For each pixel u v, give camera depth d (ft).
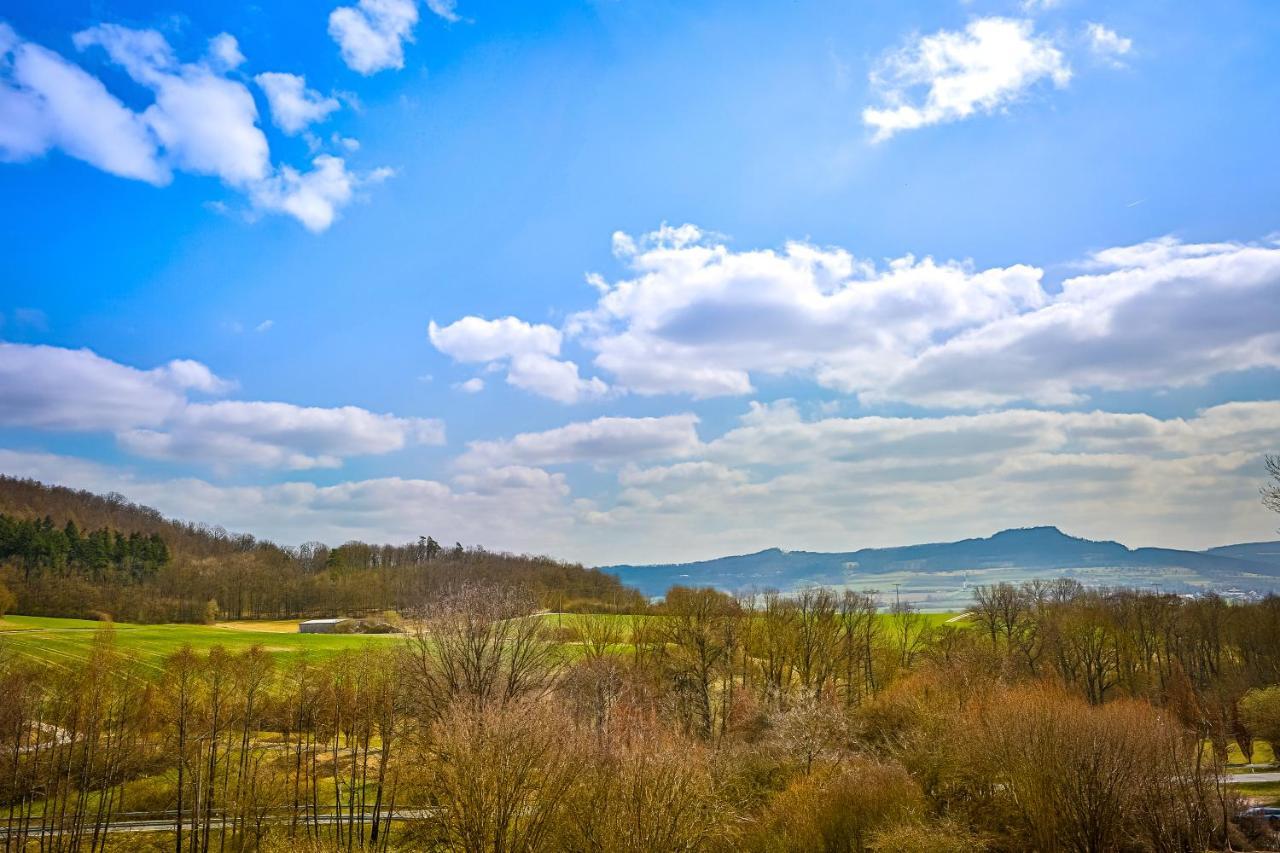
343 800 230.48
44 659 342.44
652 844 149.38
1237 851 173.06
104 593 571.28
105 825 203.31
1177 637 395.55
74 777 228.43
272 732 280.10
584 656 314.55
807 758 220.23
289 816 216.33
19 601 531.91
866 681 369.71
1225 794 188.24
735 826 183.93
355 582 649.61
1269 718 270.26
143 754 241.55
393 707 236.43
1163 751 184.65
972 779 200.03
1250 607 401.49
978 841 175.83
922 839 166.30
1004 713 202.69
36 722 237.25
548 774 155.33
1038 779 180.45
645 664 325.42
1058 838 176.04
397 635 450.71
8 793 215.92
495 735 155.22
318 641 428.97
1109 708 204.23
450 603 244.22
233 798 219.20
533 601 270.46
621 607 491.72
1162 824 174.40
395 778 216.95
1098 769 177.37
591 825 153.69
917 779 206.28
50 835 190.08
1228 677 364.99
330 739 276.21
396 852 191.42
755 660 370.12
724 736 258.37
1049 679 288.10
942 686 261.85
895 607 468.75
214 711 228.84
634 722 219.41
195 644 407.85
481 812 148.36
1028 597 429.79
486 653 227.40
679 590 362.74
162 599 591.37
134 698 244.22
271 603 628.28
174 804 226.99
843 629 393.91
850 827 176.65
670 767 159.74
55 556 592.19
